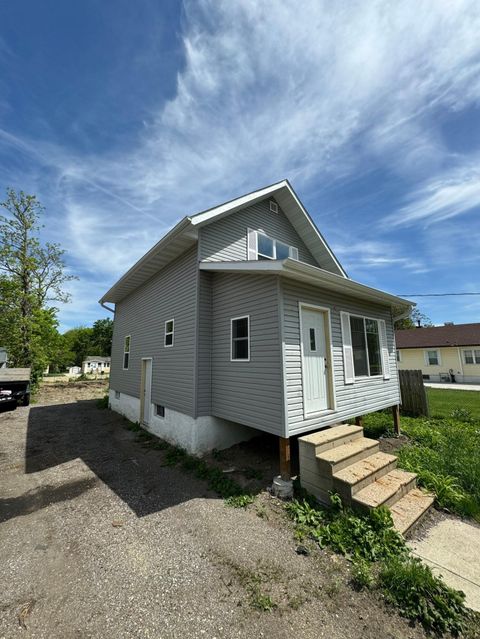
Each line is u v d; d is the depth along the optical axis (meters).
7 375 12.45
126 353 10.63
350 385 5.90
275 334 4.64
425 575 2.29
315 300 5.36
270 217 8.12
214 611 2.12
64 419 9.73
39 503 3.91
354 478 3.49
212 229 6.43
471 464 4.43
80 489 4.33
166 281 7.72
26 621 2.04
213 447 5.87
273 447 6.06
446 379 22.86
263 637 1.92
